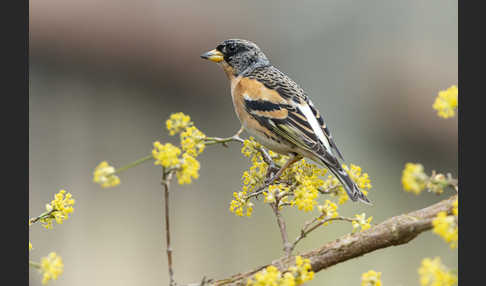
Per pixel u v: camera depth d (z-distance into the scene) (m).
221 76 16.39
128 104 15.41
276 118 7.86
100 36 15.41
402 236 5.22
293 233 12.04
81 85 15.17
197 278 12.46
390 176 15.73
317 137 7.61
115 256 12.71
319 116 8.09
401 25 19.69
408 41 19.41
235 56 8.99
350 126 17.58
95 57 15.39
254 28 18.11
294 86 8.38
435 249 12.27
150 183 13.84
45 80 14.84
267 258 12.12
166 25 16.34
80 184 13.63
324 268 5.41
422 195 14.21
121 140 14.66
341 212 13.05
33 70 14.72
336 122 17.67
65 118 14.58
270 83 8.28
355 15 19.45
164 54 15.91
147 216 13.45
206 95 16.30
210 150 14.52
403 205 14.30
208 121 16.09
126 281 12.42
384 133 17.22
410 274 11.77
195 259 12.71
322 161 7.47
